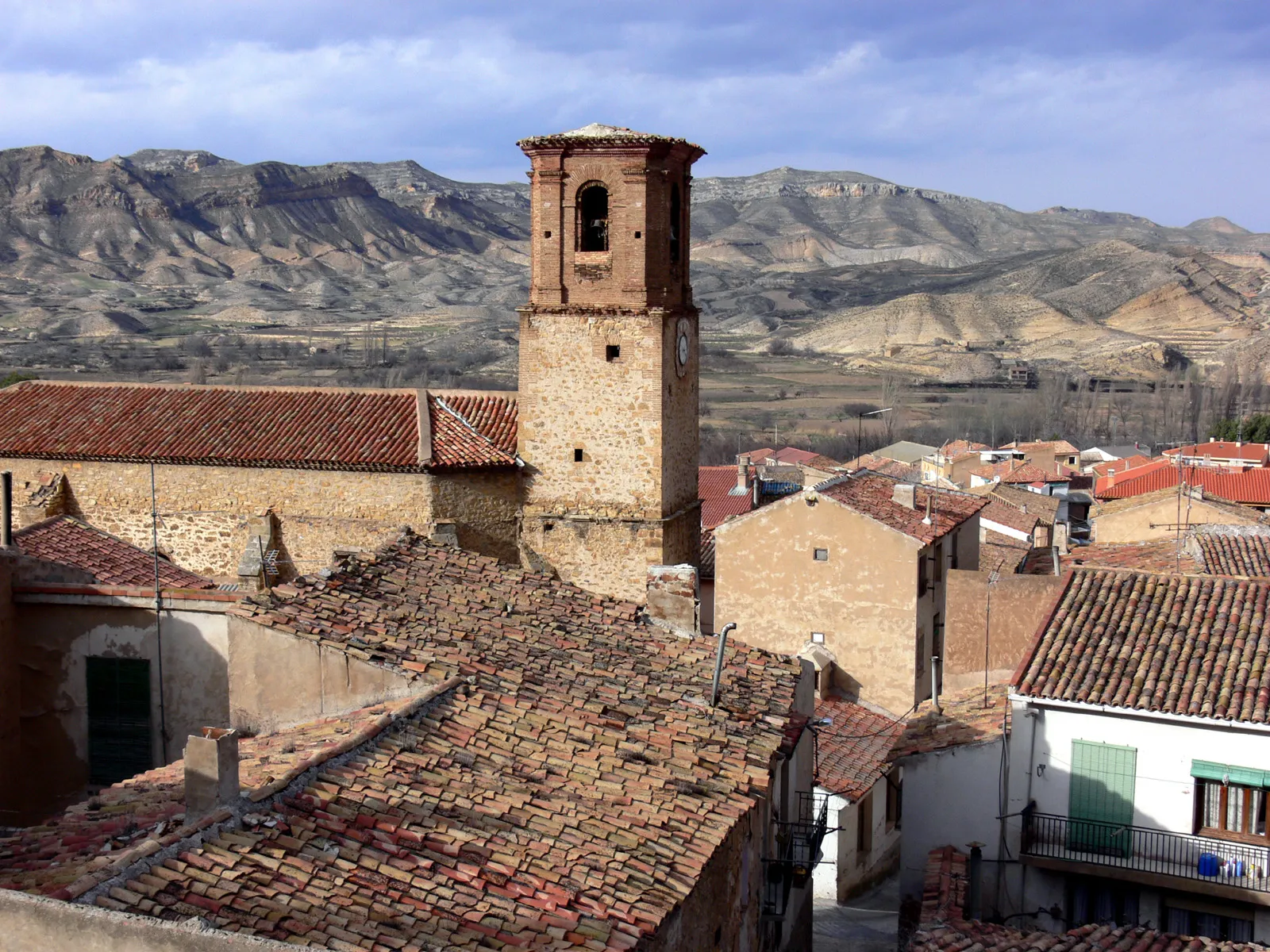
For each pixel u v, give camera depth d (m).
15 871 13.95
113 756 21.88
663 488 46.06
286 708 19.73
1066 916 28.30
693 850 17.38
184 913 12.98
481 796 17.02
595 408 45.75
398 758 17.27
